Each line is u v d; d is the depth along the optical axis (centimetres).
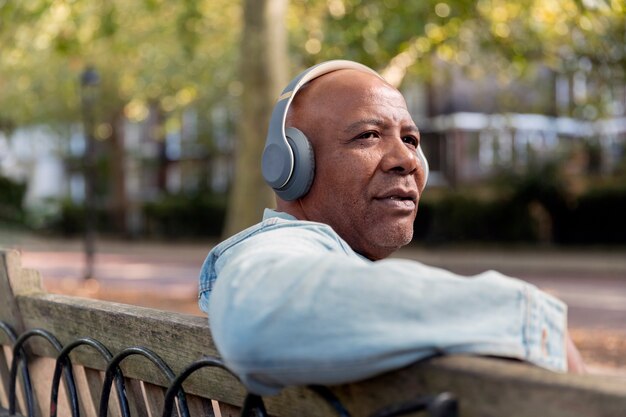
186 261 2130
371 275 116
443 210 2283
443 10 1077
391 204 165
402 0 1030
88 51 1517
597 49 1158
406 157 166
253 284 122
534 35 1179
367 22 1044
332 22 1083
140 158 3212
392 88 174
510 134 2303
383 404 117
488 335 111
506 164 2227
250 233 161
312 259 122
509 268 1827
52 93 2338
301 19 1359
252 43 952
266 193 976
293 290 117
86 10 1152
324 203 168
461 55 1325
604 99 1416
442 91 2672
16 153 3366
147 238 2953
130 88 2288
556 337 118
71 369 193
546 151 2227
